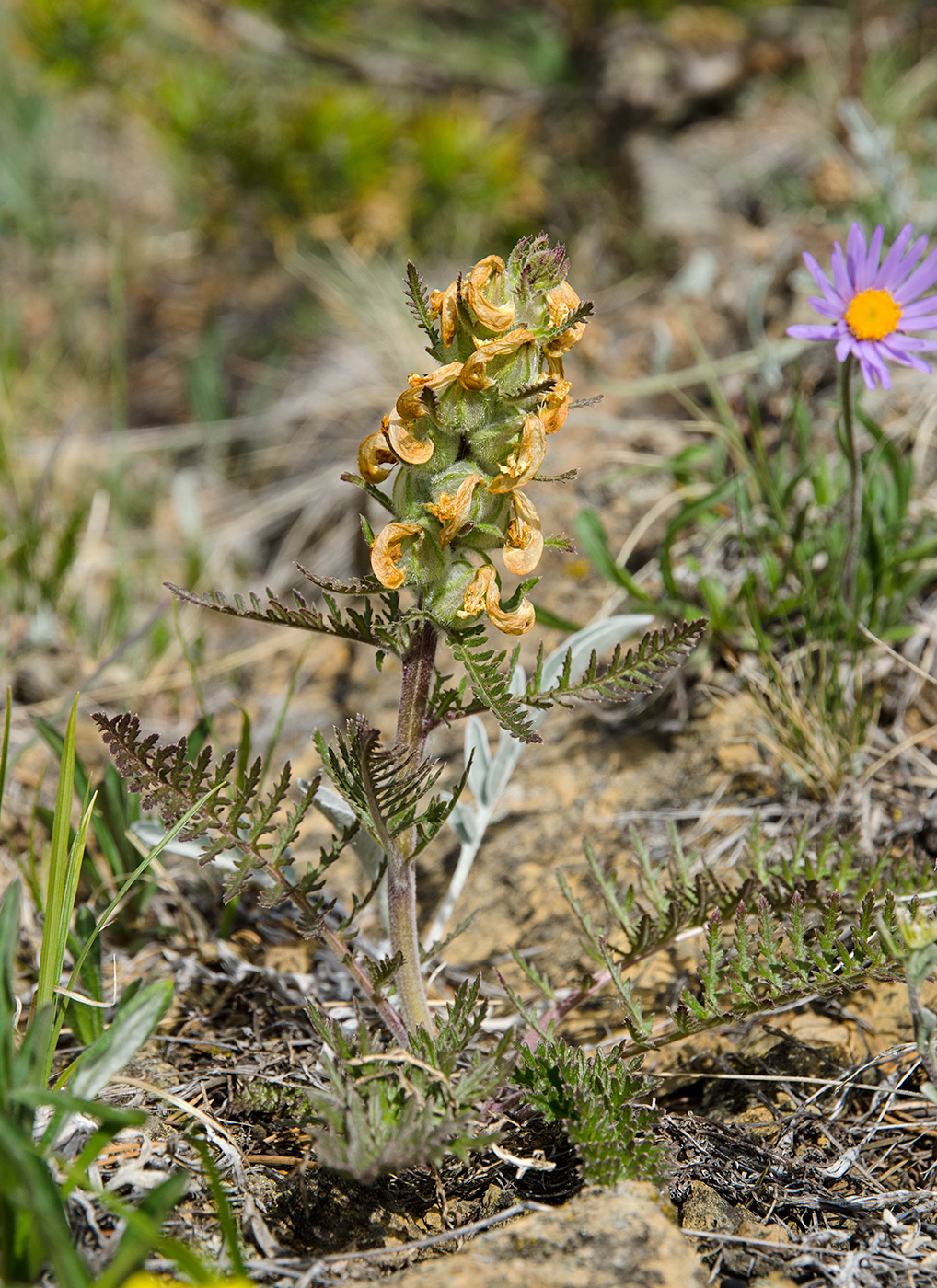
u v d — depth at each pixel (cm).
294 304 531
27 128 579
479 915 246
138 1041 157
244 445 469
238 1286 138
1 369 455
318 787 183
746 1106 195
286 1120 185
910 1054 197
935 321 224
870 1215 172
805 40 564
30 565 354
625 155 528
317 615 160
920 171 438
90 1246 155
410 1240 168
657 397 376
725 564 290
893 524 270
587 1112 163
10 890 156
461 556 159
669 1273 146
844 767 244
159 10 570
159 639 338
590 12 550
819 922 204
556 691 165
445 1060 163
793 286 368
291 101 516
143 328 534
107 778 236
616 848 251
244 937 239
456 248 511
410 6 632
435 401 148
